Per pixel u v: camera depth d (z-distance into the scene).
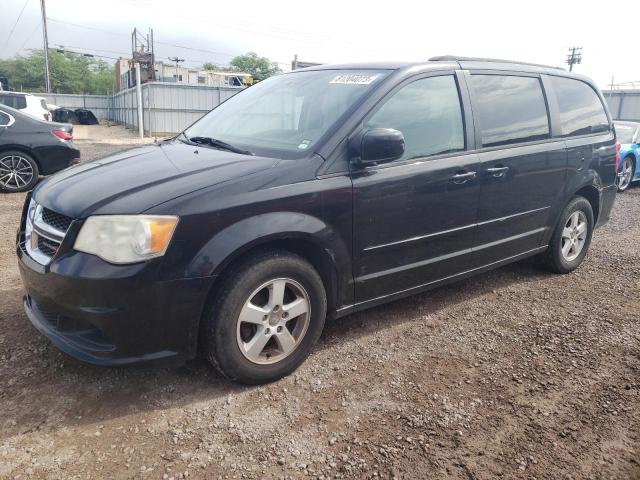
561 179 4.50
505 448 2.47
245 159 3.03
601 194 5.05
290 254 2.89
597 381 3.06
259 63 77.88
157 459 2.32
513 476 2.29
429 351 3.37
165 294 2.52
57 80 74.62
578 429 2.62
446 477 2.27
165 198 2.57
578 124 4.77
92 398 2.74
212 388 2.88
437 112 3.59
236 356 2.76
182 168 2.94
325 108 3.34
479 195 3.77
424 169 3.40
